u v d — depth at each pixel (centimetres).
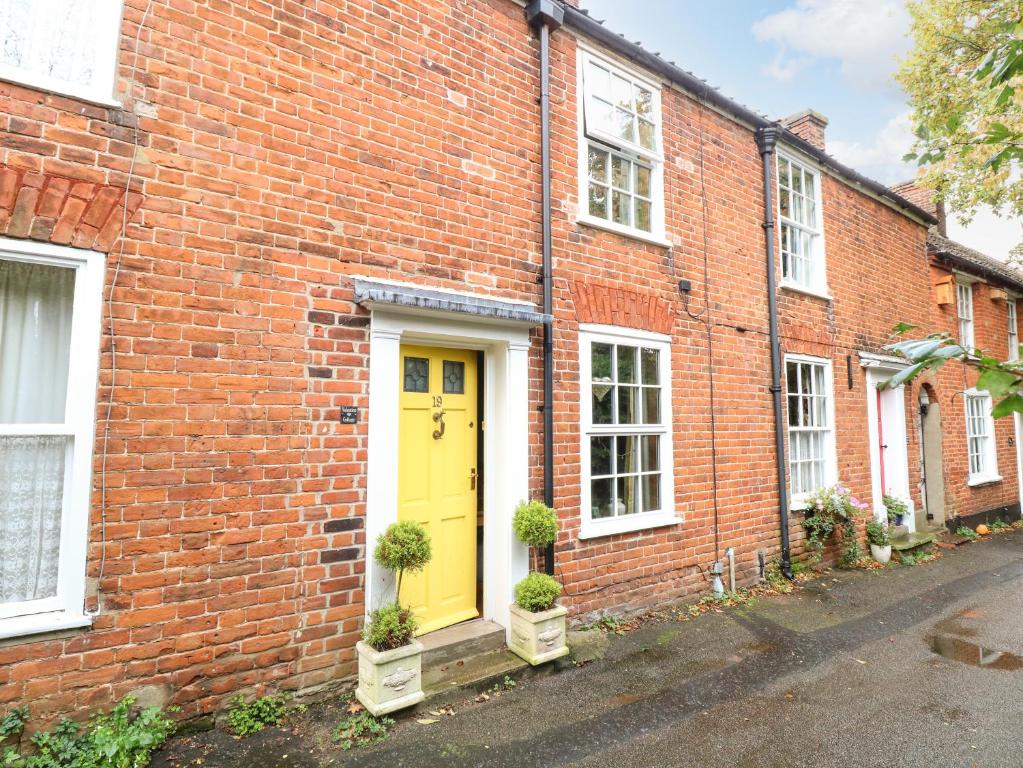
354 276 407
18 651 293
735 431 668
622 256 581
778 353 721
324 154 402
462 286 463
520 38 526
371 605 394
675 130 648
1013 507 1230
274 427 369
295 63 395
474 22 493
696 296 645
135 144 336
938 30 677
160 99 346
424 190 448
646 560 567
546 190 519
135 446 326
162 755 315
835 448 811
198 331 348
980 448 1194
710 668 454
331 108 407
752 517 673
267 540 362
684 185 648
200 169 355
